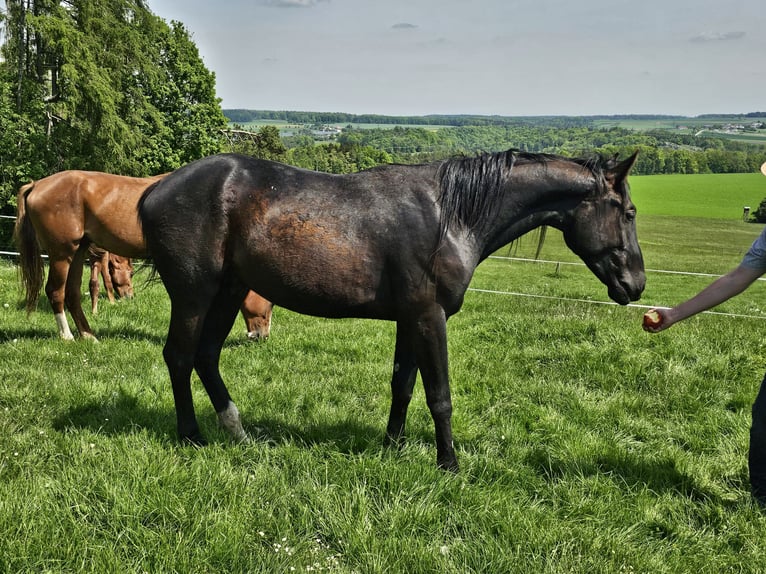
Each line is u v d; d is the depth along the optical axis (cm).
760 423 379
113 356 664
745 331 810
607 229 398
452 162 390
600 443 467
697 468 430
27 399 503
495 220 390
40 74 2234
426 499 358
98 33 2195
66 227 726
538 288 1662
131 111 2323
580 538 336
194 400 532
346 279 380
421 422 505
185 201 393
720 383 611
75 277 757
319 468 391
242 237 389
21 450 409
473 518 348
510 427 497
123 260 1005
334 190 388
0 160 2131
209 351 446
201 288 403
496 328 814
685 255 3278
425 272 374
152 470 373
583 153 422
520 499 375
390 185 385
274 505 351
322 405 530
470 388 598
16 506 331
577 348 702
